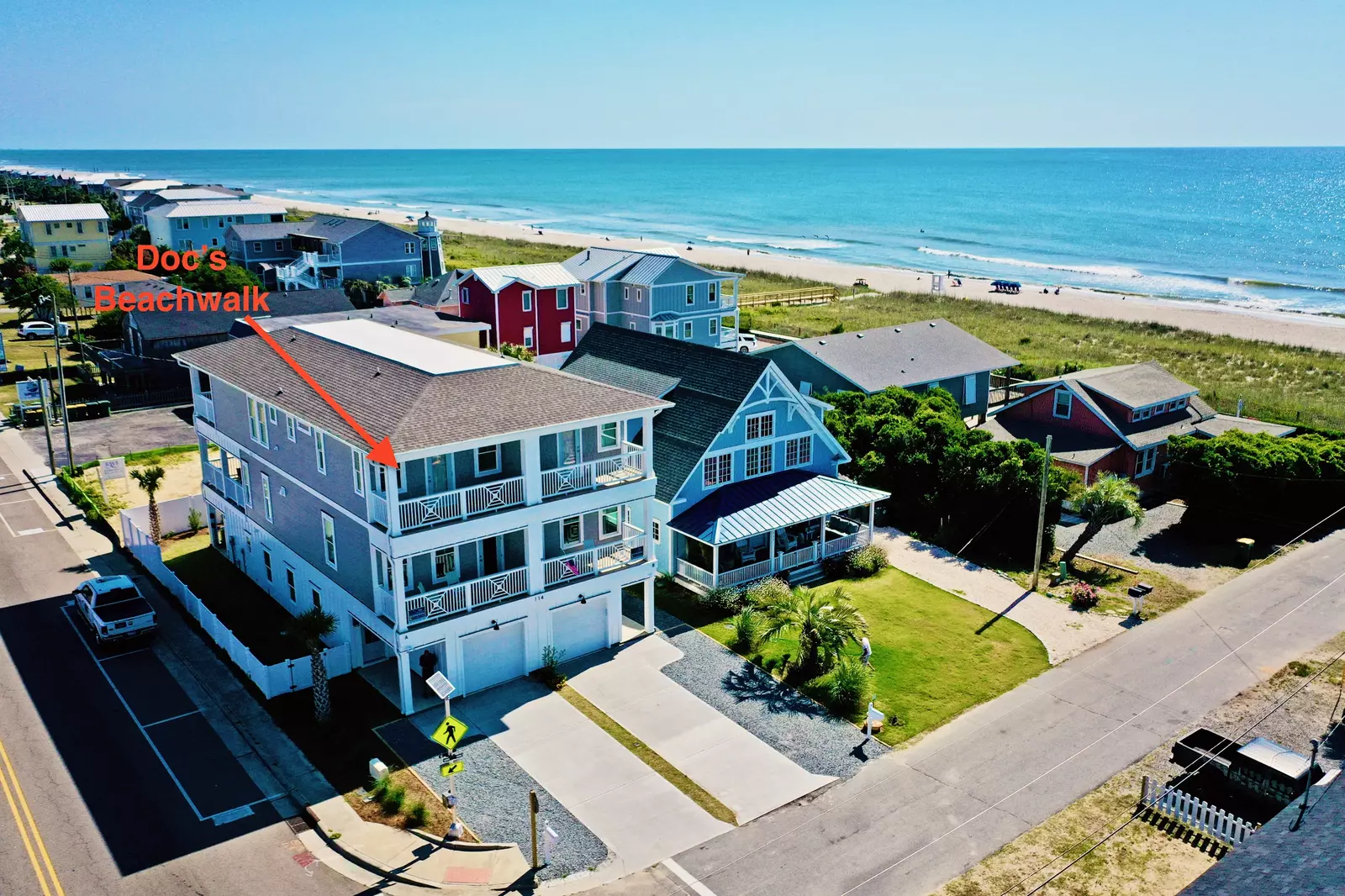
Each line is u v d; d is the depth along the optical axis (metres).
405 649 26.45
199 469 49.50
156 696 28.05
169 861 21.14
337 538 29.33
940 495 42.00
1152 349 81.56
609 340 46.94
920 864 21.42
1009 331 89.44
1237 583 37.03
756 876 21.02
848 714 27.67
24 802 23.05
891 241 191.62
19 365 69.75
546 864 21.25
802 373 56.72
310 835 22.22
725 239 196.38
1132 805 23.53
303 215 180.62
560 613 30.02
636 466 32.38
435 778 24.28
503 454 29.33
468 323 62.56
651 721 27.12
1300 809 14.48
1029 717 27.56
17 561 37.97
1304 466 41.19
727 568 36.53
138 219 141.25
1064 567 37.25
